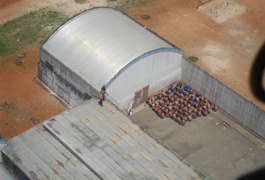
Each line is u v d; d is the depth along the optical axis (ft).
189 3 185.78
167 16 178.60
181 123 134.92
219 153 128.67
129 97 136.67
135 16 177.37
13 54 156.87
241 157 128.16
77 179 109.29
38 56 157.17
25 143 115.75
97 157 113.70
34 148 114.83
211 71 156.46
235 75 155.63
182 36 170.09
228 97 136.56
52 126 119.65
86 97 134.72
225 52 164.66
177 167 114.11
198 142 131.03
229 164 126.00
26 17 172.04
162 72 140.87
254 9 185.78
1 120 134.92
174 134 132.67
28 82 147.43
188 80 145.48
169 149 118.42
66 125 120.67
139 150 116.98
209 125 135.95
